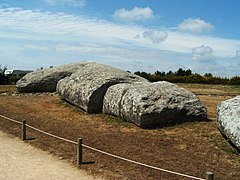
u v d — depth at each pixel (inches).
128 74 792.9
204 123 595.5
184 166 420.8
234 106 491.2
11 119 698.8
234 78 1867.6
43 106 845.8
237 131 448.5
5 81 1609.3
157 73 2114.9
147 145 503.5
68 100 834.8
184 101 613.3
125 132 576.4
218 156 453.1
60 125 652.7
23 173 404.8
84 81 784.9
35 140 562.3
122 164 435.5
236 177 389.7
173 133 556.4
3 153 489.7
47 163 445.1
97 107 737.6
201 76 1915.6
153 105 592.4
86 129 614.9
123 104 641.0
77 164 438.9
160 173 403.2
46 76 1080.8
